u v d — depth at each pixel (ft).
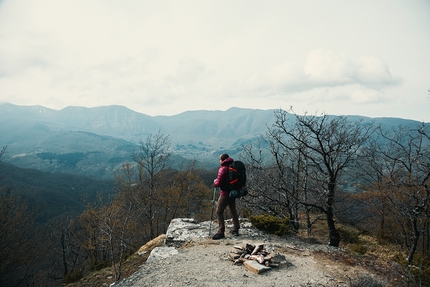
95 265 58.13
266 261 19.11
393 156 52.70
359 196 61.98
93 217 67.62
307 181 44.34
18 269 93.30
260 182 48.80
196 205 114.62
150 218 82.84
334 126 37.17
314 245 25.68
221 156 25.50
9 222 77.20
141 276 18.13
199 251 22.65
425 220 53.72
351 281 17.06
